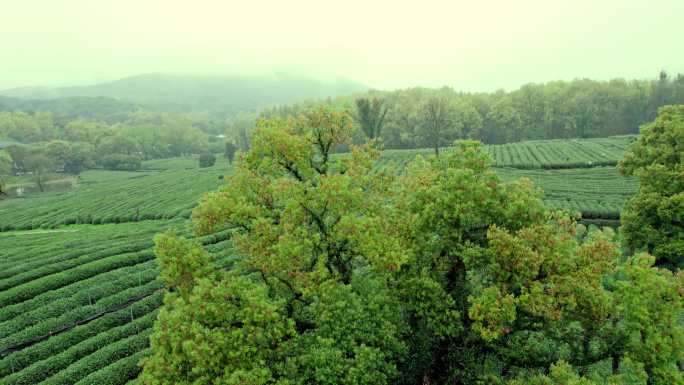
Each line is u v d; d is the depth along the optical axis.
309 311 19.11
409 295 17.59
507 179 70.62
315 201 17.30
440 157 20.55
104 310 29.84
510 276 16.02
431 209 17.19
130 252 40.44
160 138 187.38
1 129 176.38
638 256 15.55
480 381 16.39
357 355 14.58
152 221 60.09
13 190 109.44
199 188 83.00
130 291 31.56
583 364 16.47
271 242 17.41
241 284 15.66
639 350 14.70
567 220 16.56
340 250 18.55
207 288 14.76
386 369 15.63
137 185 94.25
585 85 139.38
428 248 18.16
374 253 16.03
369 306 16.17
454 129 132.50
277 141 18.52
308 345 15.90
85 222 64.12
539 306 14.44
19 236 54.38
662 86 131.00
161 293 31.20
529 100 142.62
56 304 28.98
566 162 84.69
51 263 37.69
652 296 14.50
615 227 46.38
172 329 13.97
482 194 16.75
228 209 17.61
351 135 21.45
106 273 33.97
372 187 20.58
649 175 31.67
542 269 15.99
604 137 129.88
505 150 109.75
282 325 14.57
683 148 30.48
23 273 33.72
